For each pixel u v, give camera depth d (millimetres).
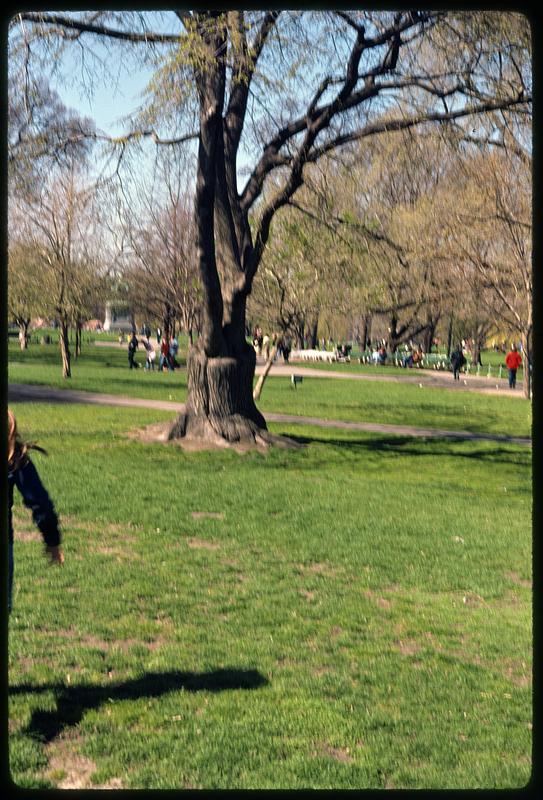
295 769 4816
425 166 20328
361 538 11469
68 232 39781
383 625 7844
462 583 9547
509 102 18000
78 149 18438
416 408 35500
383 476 18156
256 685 6090
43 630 7078
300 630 7406
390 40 18188
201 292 20031
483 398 42594
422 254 40312
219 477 15984
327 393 40844
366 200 21609
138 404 29938
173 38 16688
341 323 84000
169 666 6348
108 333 119125
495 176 36062
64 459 17094
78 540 10375
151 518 11859
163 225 41156
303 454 20297
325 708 5715
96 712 5457
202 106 18078
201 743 5082
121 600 8008
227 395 20594
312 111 19094
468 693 6234
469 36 17375
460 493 16391
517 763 5020
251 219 21078
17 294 41812
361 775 4773
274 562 9914
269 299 29875
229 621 7594
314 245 21953
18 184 17953
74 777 4641
